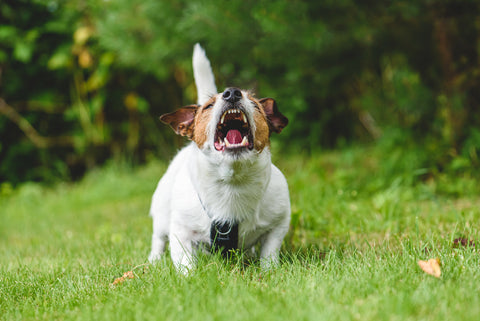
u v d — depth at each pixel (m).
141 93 10.47
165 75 9.43
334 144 9.55
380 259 2.80
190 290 2.36
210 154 2.99
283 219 3.29
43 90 9.95
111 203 8.41
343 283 2.33
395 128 7.58
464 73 6.26
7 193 9.41
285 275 2.69
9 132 10.02
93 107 9.77
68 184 10.11
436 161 6.36
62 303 2.54
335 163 7.92
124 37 6.75
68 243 4.99
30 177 10.05
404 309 1.95
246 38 5.70
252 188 3.05
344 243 3.67
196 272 2.73
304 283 2.43
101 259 3.90
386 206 4.67
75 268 3.56
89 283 2.89
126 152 10.59
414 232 3.75
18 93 9.83
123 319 2.12
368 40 5.98
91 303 2.45
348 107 9.41
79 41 9.10
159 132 10.65
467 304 2.01
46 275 3.26
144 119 10.59
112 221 6.52
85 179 10.06
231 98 2.89
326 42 5.45
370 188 6.05
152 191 8.91
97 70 9.60
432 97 6.73
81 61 9.34
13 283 3.04
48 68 9.73
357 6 5.58
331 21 5.62
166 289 2.48
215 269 2.73
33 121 9.91
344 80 7.14
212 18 5.39
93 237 5.29
